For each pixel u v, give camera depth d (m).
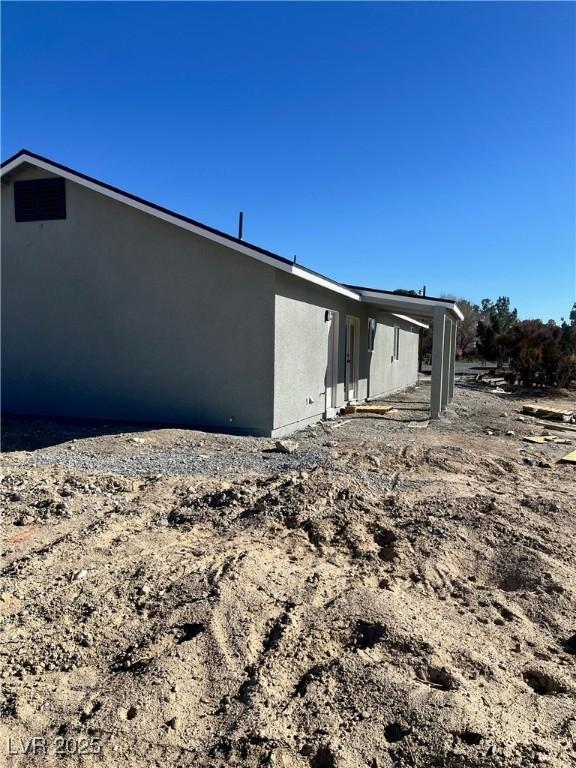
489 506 5.71
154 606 3.72
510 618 3.77
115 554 4.53
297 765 2.43
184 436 9.51
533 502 6.02
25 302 11.98
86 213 11.38
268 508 5.40
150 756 2.49
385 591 3.94
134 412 11.26
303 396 11.59
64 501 5.67
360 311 15.95
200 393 10.76
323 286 11.24
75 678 3.04
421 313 16.59
